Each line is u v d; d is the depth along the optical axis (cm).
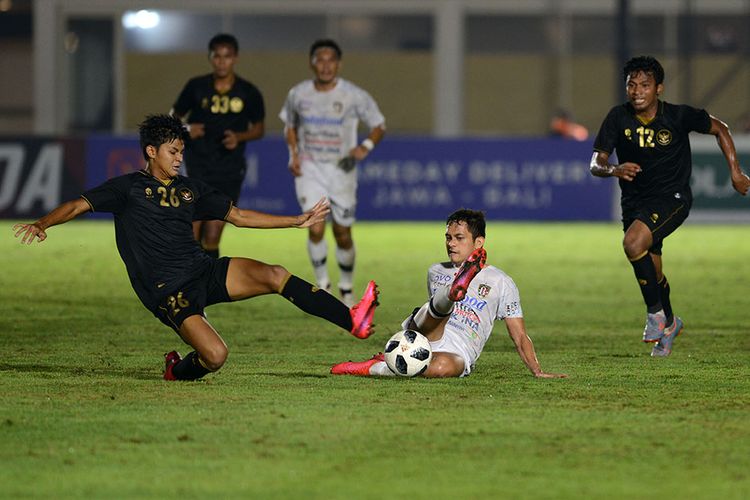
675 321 3216
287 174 7938
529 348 2738
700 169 8150
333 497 1734
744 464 1930
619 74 9962
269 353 3197
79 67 11756
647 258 3139
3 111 11744
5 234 7306
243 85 4459
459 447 2023
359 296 4669
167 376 2673
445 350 2736
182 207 2586
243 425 2175
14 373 2786
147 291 2577
